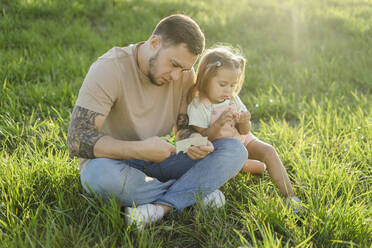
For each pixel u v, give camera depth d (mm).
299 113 4059
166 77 2148
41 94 3938
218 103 2512
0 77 4215
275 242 1978
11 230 2002
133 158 2111
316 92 4637
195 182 2271
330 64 5383
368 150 2998
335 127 3531
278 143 3256
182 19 2053
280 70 5242
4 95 3799
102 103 2104
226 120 2357
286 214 2209
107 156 2100
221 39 6488
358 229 2070
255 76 4945
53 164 2559
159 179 2498
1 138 3189
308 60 5691
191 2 8352
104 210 2102
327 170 2676
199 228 2145
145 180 2195
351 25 7285
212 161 2256
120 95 2182
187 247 2102
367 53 5934
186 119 2502
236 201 2426
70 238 2002
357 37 6699
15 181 2365
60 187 2416
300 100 4410
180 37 2008
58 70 4609
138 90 2232
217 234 2146
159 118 2393
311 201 2252
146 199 2225
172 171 2438
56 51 5223
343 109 3848
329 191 2416
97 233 2043
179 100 2486
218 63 2340
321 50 6121
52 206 2312
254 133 3441
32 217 2023
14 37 5398
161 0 8156
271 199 2307
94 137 2078
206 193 2303
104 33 6223
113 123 2312
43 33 5887
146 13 7195
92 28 6582
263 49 6148
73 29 6098
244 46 6277
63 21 6391
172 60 2055
